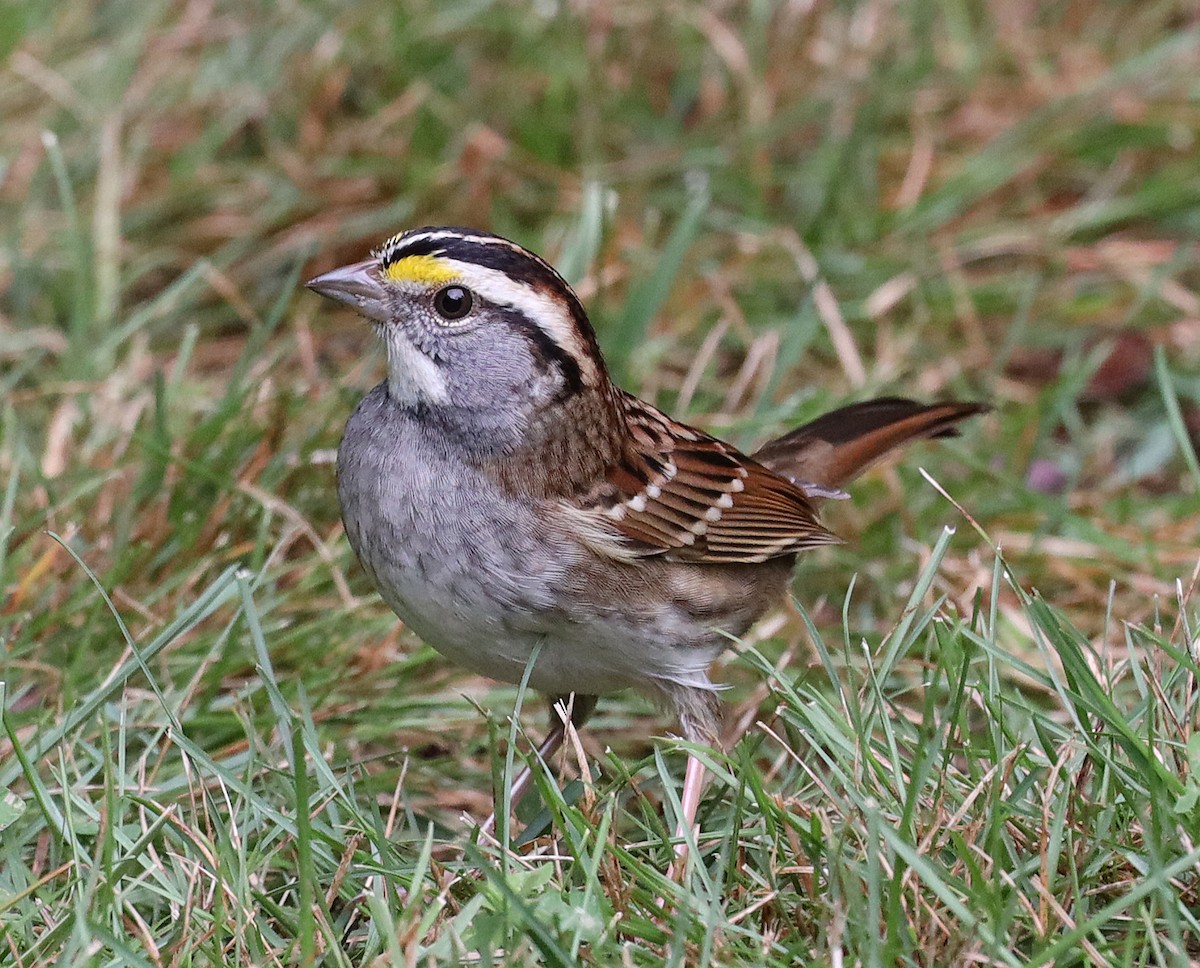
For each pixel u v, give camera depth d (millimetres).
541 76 14617
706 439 8992
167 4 14891
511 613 7926
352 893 7383
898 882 6668
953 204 14023
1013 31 15719
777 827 7465
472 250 7980
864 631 10375
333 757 8914
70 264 12773
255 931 6949
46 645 9273
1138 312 13445
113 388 11234
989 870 7098
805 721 8008
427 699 9438
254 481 10398
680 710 8422
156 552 10000
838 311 13000
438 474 7875
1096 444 12516
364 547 8070
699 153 14164
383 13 14719
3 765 8203
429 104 14367
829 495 9547
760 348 12281
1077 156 14680
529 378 7945
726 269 13523
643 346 12305
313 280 8102
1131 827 7332
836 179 13852
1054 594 10781
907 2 15273
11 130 13898
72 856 7242
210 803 7633
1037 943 6727
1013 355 13523
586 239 12336
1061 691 7738
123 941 6672
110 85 14094
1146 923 6625
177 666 9281
